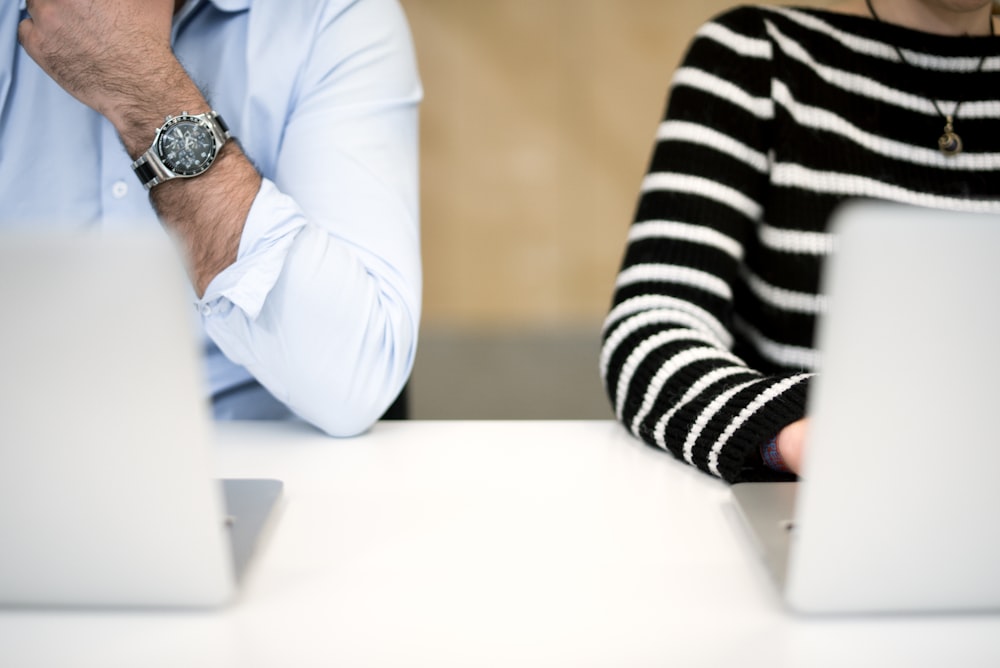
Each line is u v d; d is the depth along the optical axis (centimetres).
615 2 442
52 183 117
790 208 129
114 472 64
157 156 102
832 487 62
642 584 72
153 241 57
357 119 117
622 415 107
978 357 58
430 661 62
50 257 57
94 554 67
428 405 347
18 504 65
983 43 131
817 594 66
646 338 110
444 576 73
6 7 115
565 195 457
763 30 131
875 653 63
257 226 102
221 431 109
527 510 85
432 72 449
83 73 102
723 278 122
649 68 447
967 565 65
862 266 57
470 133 453
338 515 84
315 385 104
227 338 106
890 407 60
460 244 462
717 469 91
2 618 69
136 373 60
